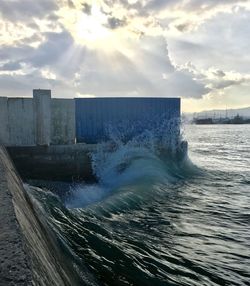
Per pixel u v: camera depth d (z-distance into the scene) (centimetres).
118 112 1888
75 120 1808
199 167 2159
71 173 1708
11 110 1611
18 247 248
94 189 1531
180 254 758
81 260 631
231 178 1844
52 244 507
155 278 628
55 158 1680
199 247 810
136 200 1244
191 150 4084
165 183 1605
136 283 601
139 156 1878
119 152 1828
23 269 219
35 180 1644
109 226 915
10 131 1614
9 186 444
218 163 2566
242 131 12194
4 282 204
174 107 1977
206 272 675
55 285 276
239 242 855
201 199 1338
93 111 1852
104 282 583
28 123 1638
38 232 417
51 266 332
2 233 272
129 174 1692
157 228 942
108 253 709
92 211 1009
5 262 227
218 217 1084
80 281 516
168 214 1101
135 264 677
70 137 1747
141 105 1920
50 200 910
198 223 1010
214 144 5388
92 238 770
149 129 1939
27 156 1638
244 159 2938
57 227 725
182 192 1464
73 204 1277
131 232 888
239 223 1020
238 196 1404
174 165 1992
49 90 1669
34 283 208
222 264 719
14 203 363
